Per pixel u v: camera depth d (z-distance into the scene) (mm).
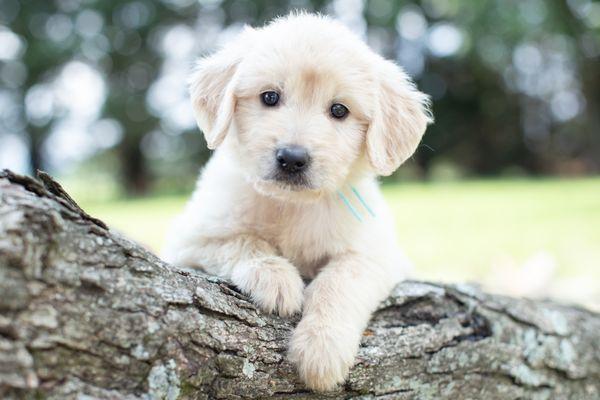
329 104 627
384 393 575
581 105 3736
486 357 619
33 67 3527
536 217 1600
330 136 614
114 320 481
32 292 458
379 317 610
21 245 454
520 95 3814
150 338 490
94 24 3641
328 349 548
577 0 3246
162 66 3723
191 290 522
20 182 475
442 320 619
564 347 654
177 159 3715
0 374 444
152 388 488
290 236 631
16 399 446
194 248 631
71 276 473
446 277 1061
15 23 3566
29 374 450
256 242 624
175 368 498
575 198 1992
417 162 3680
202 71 671
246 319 544
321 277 602
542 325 654
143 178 3770
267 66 621
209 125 660
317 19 665
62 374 463
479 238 1351
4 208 458
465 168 3846
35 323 457
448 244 1304
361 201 636
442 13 3482
